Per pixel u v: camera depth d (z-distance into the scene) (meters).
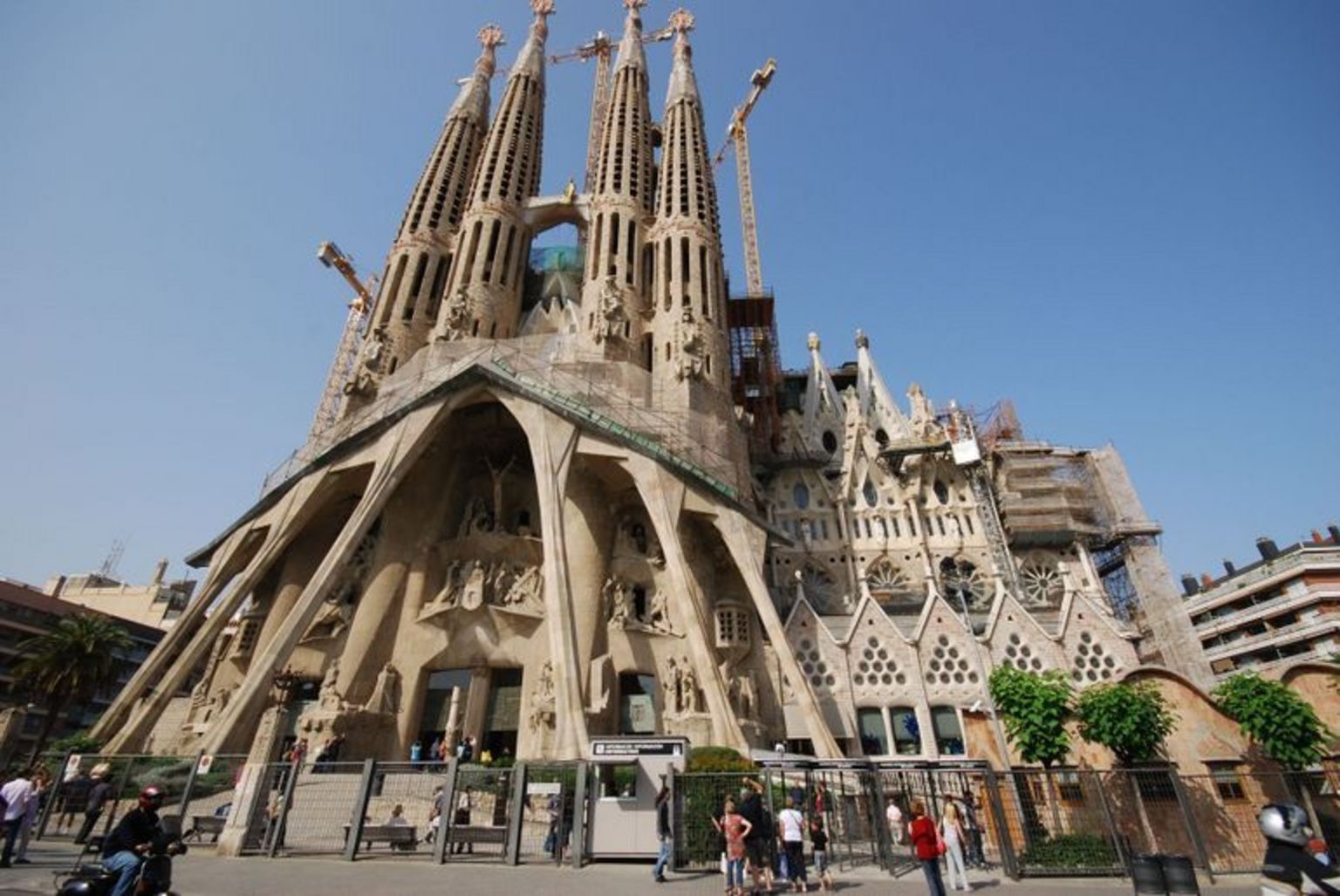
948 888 15.42
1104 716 24.20
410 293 58.22
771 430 73.25
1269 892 7.82
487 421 47.00
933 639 44.25
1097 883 16.25
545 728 34.06
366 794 18.56
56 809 23.19
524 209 64.81
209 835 22.81
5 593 75.50
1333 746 24.61
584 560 41.03
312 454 46.78
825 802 22.06
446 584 41.94
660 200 61.84
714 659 34.53
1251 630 78.31
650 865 17.25
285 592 44.44
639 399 47.59
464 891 13.34
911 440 65.75
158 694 34.94
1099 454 65.69
